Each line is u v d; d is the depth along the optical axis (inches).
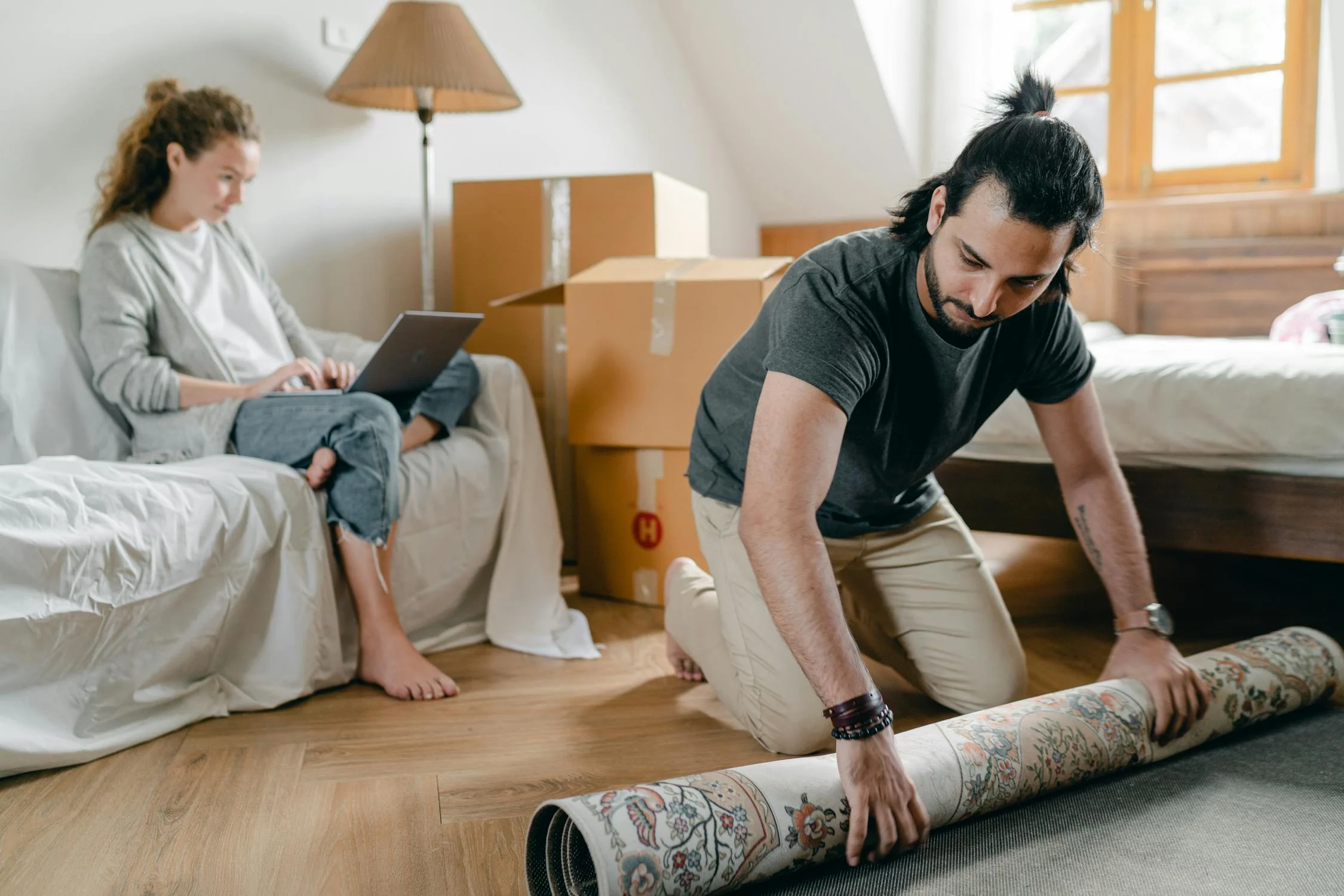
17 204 80.4
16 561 51.9
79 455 72.3
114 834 47.1
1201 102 146.0
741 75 146.6
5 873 43.6
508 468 84.0
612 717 62.6
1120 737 48.2
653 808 37.8
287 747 57.9
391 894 41.7
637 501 88.9
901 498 59.0
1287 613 83.0
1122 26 148.8
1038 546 110.7
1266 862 40.5
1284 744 53.2
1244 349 80.3
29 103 80.7
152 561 58.1
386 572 70.4
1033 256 38.0
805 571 40.2
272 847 45.8
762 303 80.8
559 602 84.2
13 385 68.7
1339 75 132.9
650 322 84.7
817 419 41.6
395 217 110.2
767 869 39.1
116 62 86.0
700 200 116.3
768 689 54.9
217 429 71.1
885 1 137.1
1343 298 97.0
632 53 137.6
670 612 67.5
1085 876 39.9
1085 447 54.2
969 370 47.8
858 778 39.4
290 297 101.0
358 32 106.3
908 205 44.5
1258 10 141.5
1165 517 74.2
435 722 61.9
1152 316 141.4
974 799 43.4
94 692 56.8
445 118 114.2
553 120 126.1
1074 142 37.8
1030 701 48.6
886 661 64.9
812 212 160.1
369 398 68.9
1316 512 68.3
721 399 54.9
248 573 64.4
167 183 76.9
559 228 103.9
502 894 41.7
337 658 68.7
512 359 106.6
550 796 51.0
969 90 145.7
